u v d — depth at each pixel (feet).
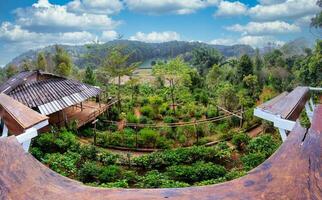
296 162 4.26
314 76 83.15
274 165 4.25
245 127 67.31
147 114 82.17
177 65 101.76
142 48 259.60
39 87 70.13
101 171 43.04
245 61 105.70
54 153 52.19
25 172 4.19
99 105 81.66
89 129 67.77
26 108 11.07
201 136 64.59
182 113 81.82
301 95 14.66
